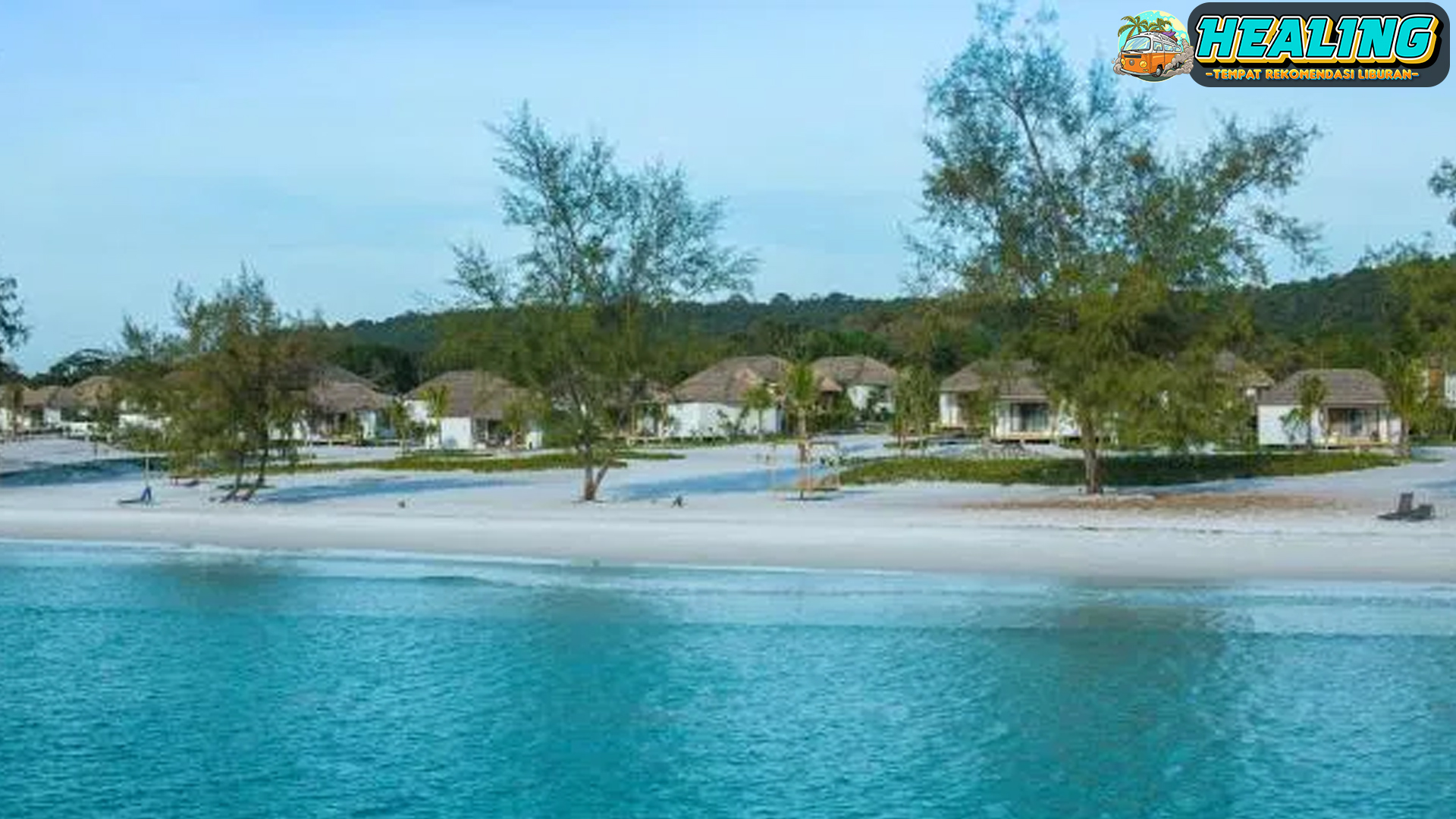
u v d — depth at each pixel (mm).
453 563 29156
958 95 39281
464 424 92188
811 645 21312
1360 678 18906
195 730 17703
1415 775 15352
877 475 47969
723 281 39438
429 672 20266
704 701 18547
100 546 32594
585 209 38688
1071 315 38531
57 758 16625
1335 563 26453
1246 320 37969
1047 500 38219
